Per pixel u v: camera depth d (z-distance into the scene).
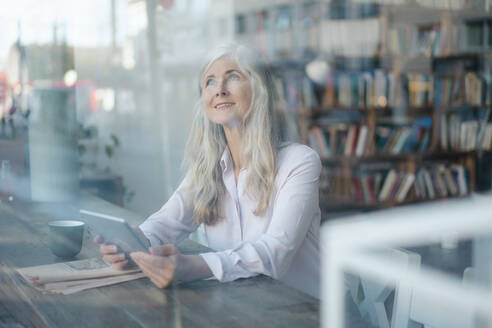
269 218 1.33
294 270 1.29
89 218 1.18
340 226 0.84
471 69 4.55
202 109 1.44
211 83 1.41
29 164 2.16
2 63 2.47
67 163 2.25
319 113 4.51
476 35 4.52
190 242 1.43
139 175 3.42
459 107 4.54
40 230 1.42
